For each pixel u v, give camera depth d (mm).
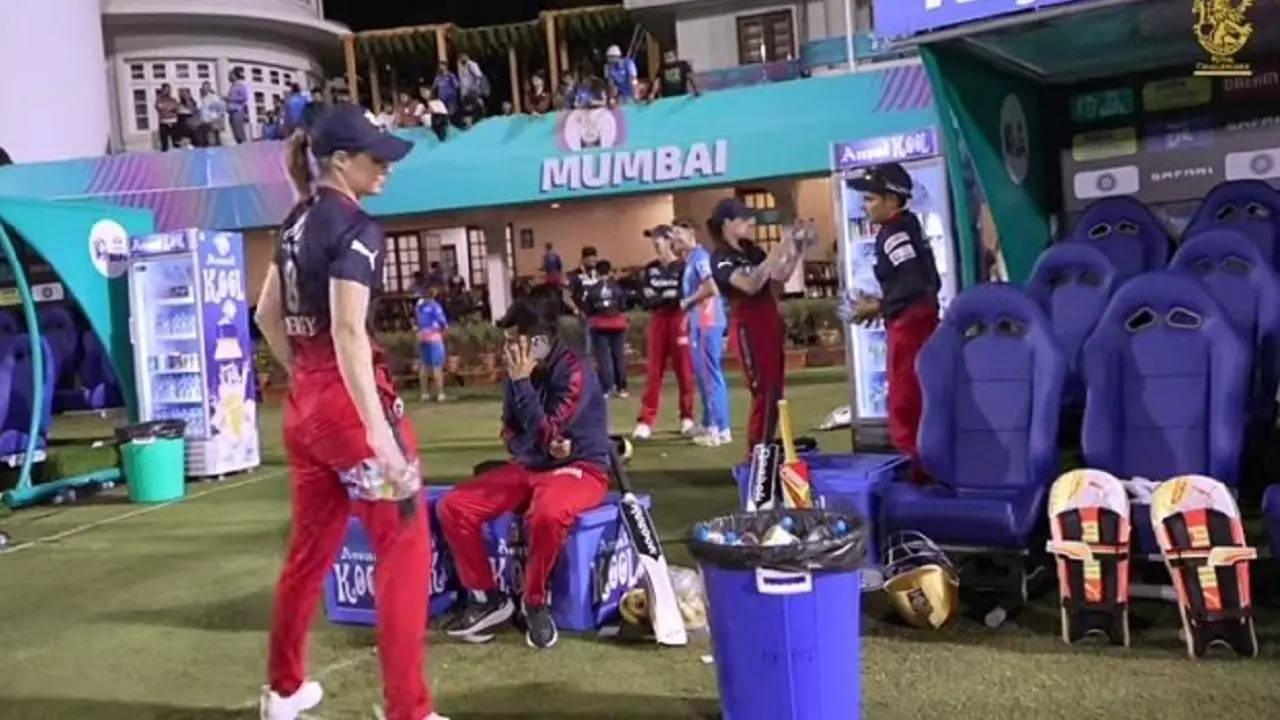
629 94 17375
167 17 24422
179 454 8758
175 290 9328
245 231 18391
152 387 9430
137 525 7707
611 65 17641
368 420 3266
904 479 4922
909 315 5160
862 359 7020
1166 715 3391
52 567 6602
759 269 5941
